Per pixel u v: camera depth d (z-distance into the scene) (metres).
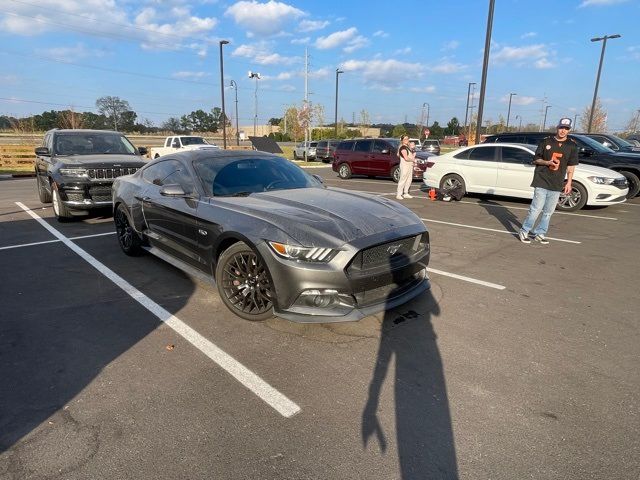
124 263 5.43
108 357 3.15
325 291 3.20
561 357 3.17
